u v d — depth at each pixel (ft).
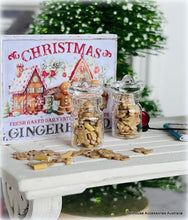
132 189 0.85
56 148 0.57
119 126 0.62
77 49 0.61
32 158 0.53
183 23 1.03
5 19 0.90
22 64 0.57
